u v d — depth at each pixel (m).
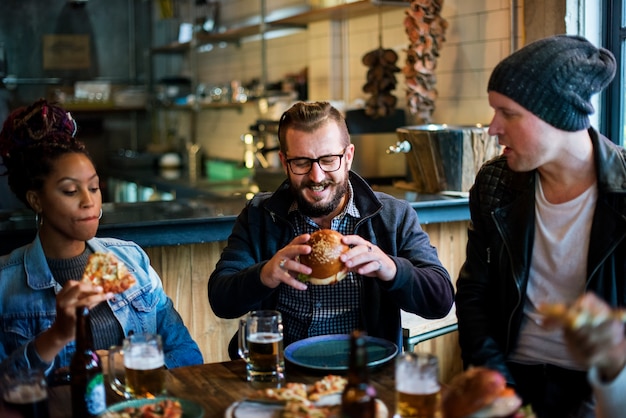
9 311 2.02
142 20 6.97
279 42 5.41
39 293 2.04
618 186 1.76
